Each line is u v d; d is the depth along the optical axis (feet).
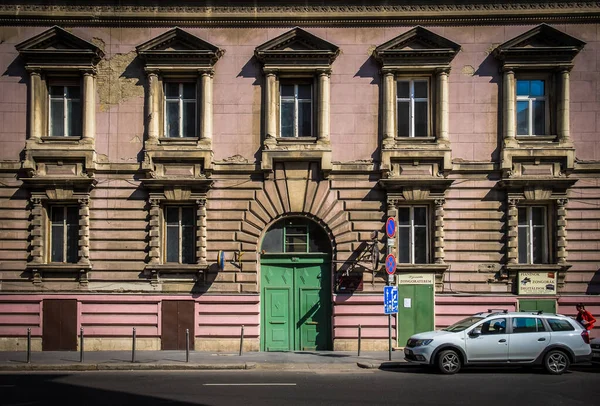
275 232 75.51
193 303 73.10
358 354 67.56
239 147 74.54
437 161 73.92
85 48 73.72
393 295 64.44
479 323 57.88
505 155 73.15
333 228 73.87
